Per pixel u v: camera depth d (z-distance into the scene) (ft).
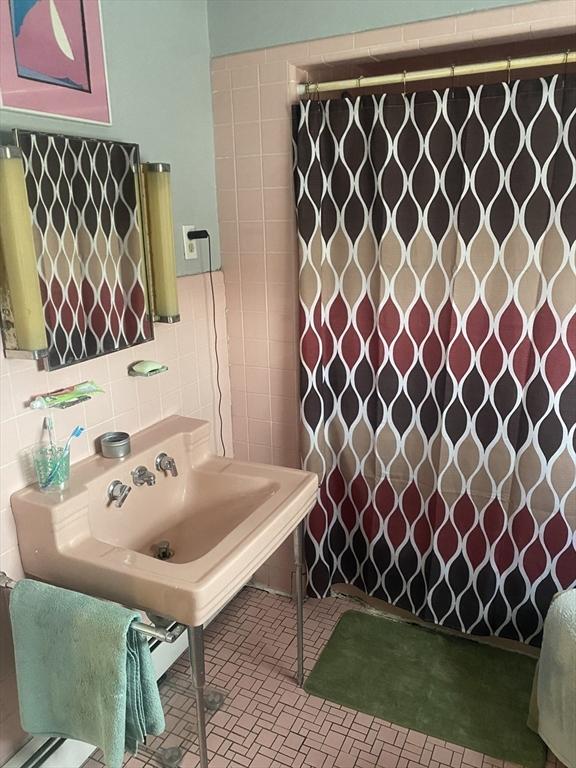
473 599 6.82
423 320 6.31
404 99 5.79
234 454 7.90
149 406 6.21
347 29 5.89
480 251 5.82
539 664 5.76
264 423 7.58
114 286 5.40
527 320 5.82
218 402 7.43
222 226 7.06
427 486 6.80
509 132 5.47
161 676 6.70
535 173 5.47
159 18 5.76
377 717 6.22
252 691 6.56
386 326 6.44
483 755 5.78
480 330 6.01
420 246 6.10
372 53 5.87
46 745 5.36
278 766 5.70
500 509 6.42
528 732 6.00
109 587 4.48
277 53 6.23
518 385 6.02
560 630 5.31
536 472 6.17
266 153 6.58
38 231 4.63
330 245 6.57
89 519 5.02
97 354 5.33
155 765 5.70
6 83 4.31
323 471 7.22
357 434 7.06
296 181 6.34
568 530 6.24
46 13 4.55
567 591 5.66
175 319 5.84
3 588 4.76
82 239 5.02
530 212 5.57
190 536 5.90
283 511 5.18
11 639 5.01
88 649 4.07
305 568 7.69
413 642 7.25
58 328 4.91
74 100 4.88
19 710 5.05
